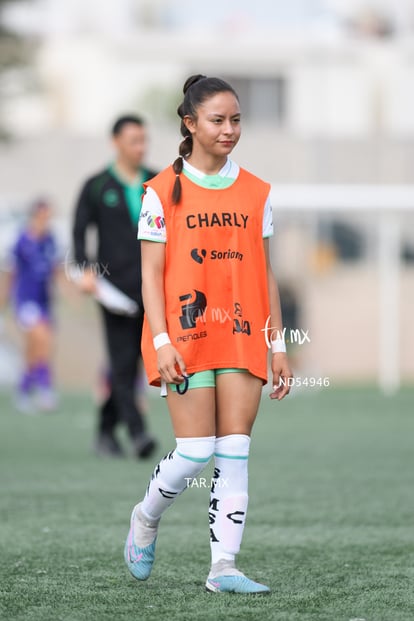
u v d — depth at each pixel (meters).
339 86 113.38
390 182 74.56
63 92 114.56
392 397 56.03
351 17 115.69
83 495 26.00
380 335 70.69
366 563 18.62
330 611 15.02
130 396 31.27
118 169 30.53
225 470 16.06
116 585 16.77
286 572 17.86
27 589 16.48
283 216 70.25
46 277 48.81
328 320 70.38
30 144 73.44
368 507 24.59
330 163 75.06
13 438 38.59
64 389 61.78
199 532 21.61
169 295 15.91
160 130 80.00
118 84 114.69
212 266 15.88
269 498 25.88
